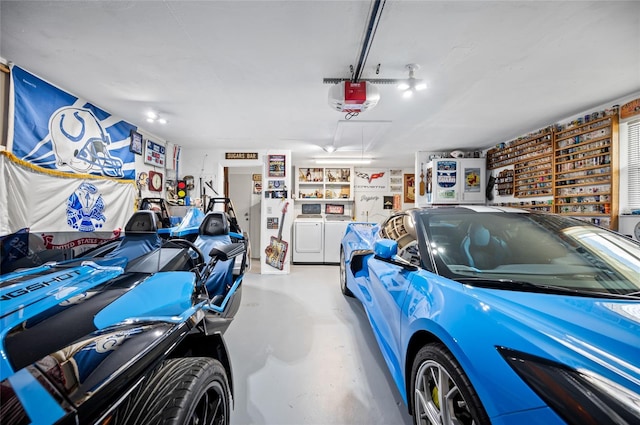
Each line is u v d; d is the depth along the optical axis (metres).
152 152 3.89
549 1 1.42
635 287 1.04
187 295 1.10
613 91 2.47
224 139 4.21
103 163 2.91
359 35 1.69
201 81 2.29
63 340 0.71
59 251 2.31
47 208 2.28
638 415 0.52
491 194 4.59
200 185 4.77
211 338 1.14
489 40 1.74
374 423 1.32
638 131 2.52
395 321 1.38
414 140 4.27
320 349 2.00
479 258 1.38
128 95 2.56
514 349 0.73
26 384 0.52
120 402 0.60
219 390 1.02
